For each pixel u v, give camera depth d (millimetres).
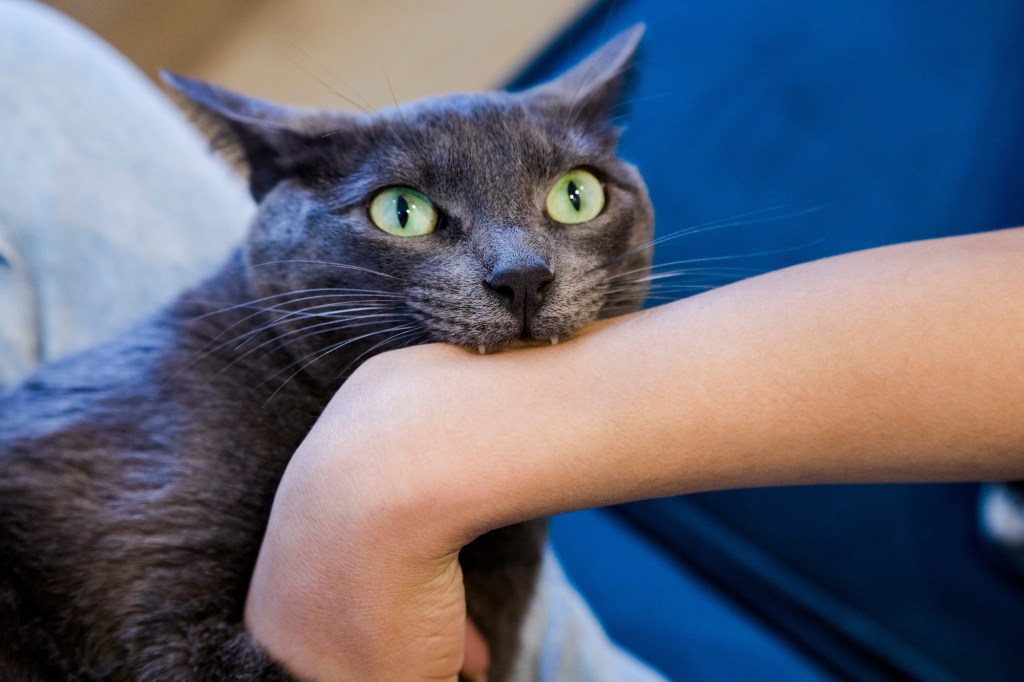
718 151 2287
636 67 1191
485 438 667
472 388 701
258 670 764
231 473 922
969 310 649
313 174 1027
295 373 991
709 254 2111
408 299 920
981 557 1812
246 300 1050
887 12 2418
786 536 1876
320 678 750
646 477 670
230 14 3107
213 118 1090
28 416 968
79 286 1363
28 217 1348
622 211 1035
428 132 980
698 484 684
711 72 2414
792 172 2223
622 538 1944
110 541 868
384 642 709
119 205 1445
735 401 662
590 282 932
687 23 2492
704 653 1734
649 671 1518
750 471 675
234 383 980
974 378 631
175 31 3068
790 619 1800
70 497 892
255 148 1075
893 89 2303
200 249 1502
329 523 681
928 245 731
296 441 969
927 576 1802
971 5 2377
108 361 1022
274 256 1025
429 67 2865
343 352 964
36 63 1471
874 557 1833
